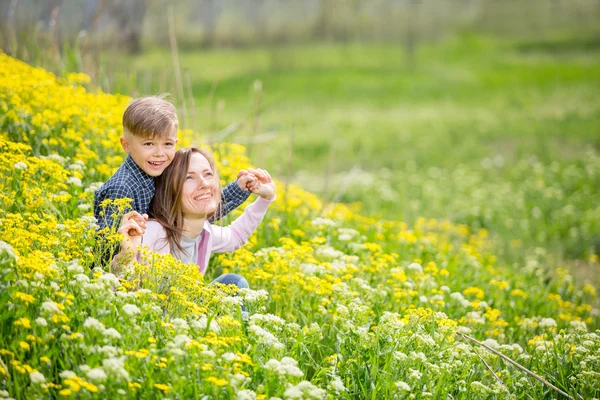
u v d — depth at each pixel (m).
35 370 3.28
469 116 27.92
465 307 5.95
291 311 4.99
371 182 15.44
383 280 5.73
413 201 14.17
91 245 4.21
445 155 20.38
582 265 10.91
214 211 4.48
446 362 4.40
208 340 3.73
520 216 13.56
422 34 59.28
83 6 12.56
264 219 6.53
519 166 18.42
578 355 4.71
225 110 24.95
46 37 9.26
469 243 10.59
